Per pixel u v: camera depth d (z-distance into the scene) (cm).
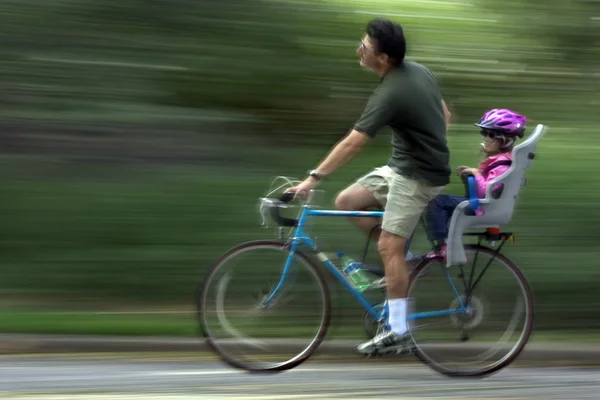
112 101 3778
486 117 1967
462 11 5369
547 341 2273
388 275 1892
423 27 5050
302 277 1967
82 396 1780
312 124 3784
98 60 4044
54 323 2259
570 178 3180
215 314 1958
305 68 4141
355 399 1783
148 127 3572
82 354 2167
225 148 3475
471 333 2000
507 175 1917
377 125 1811
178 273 2583
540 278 2539
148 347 2191
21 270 2566
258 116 3825
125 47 4150
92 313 2359
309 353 1972
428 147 1834
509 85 4409
